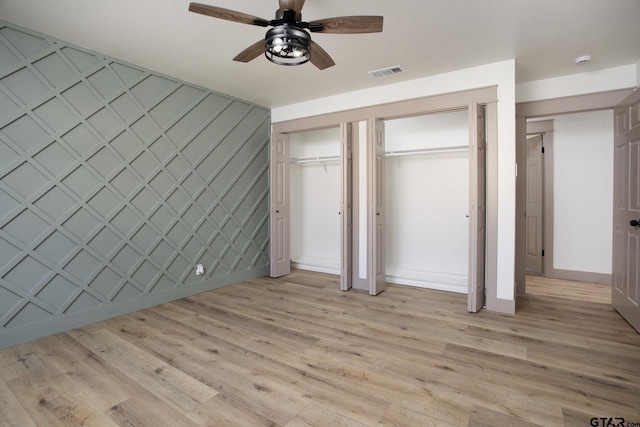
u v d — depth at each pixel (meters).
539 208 4.99
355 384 2.11
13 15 2.50
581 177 4.62
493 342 2.70
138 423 1.76
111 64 3.22
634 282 2.94
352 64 3.35
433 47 2.98
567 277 4.74
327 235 5.53
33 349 2.62
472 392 2.01
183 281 3.94
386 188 4.89
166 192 3.74
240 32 2.75
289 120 4.80
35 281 2.82
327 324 3.11
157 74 3.59
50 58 2.85
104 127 3.21
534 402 1.91
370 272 4.05
